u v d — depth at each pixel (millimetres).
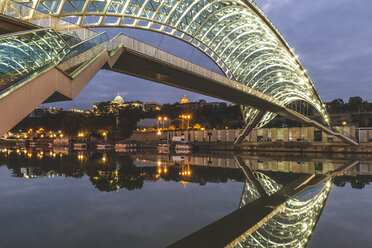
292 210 11227
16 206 11398
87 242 7449
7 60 9836
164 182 17812
